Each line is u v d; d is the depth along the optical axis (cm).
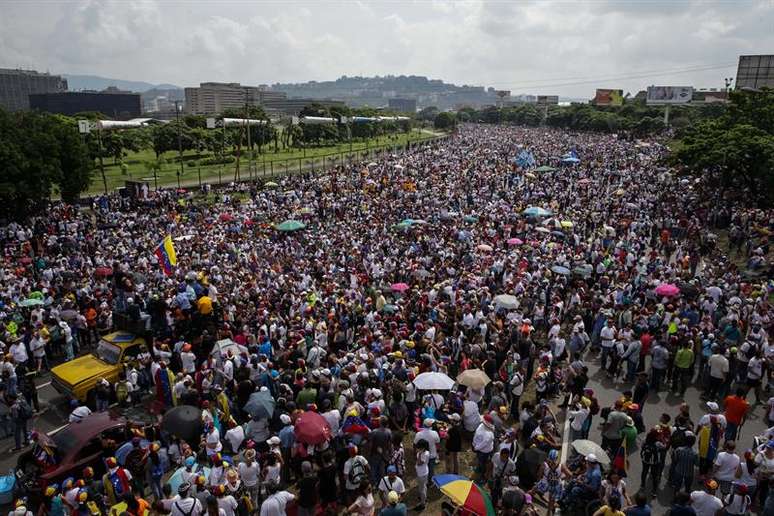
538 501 1301
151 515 1284
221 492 1093
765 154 4272
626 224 3869
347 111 14188
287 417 1352
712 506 1116
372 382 1574
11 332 2025
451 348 1916
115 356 1798
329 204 4728
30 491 1273
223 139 9525
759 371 1775
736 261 3362
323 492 1195
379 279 2756
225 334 1941
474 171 6519
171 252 2519
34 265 2834
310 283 2652
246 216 4203
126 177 7194
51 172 4159
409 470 1437
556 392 1831
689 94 13950
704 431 1372
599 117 15062
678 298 2355
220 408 1541
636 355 1916
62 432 1383
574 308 2397
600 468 1216
